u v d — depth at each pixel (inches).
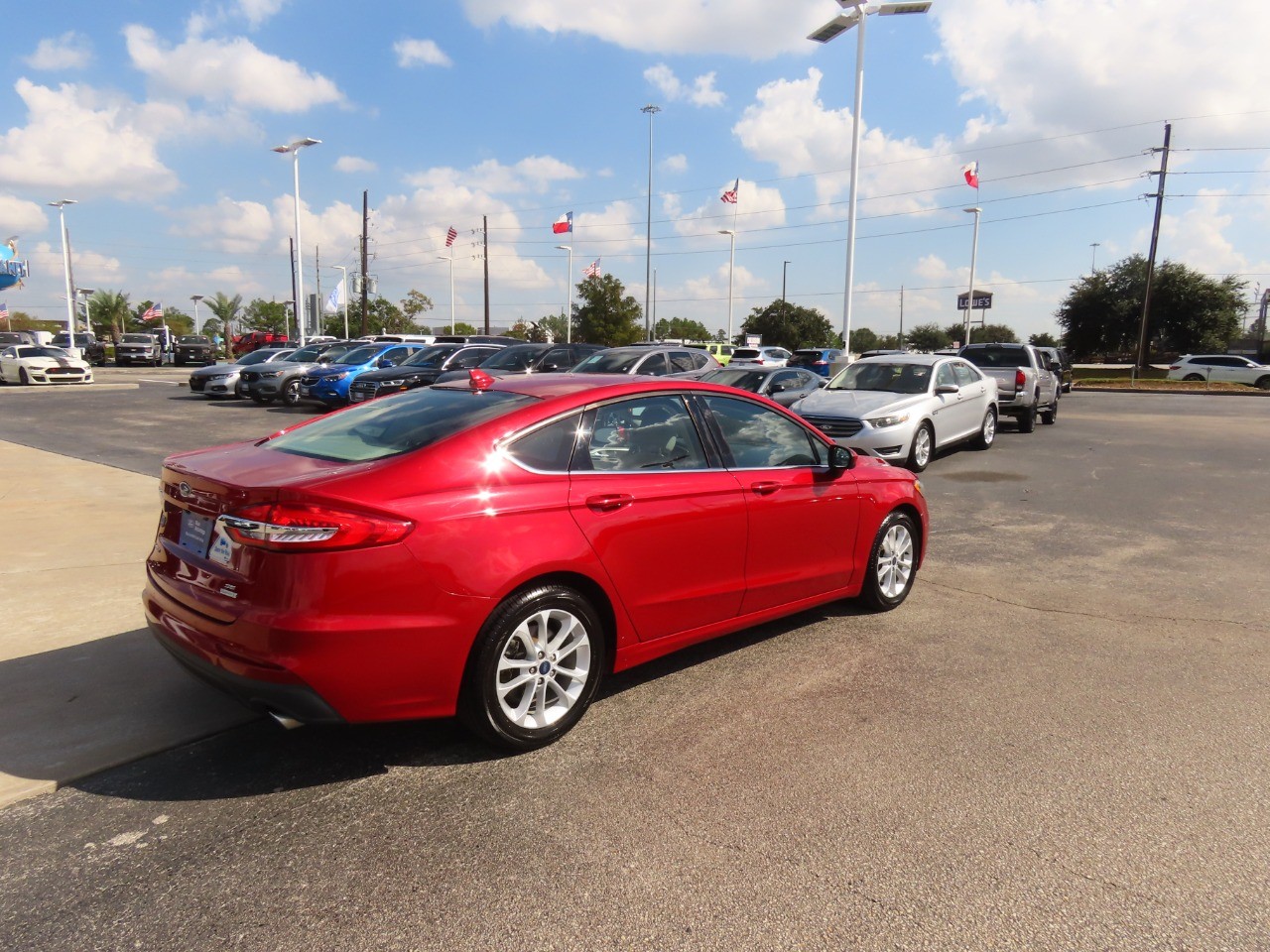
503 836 114.2
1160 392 1309.1
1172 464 476.1
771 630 198.8
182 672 164.2
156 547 142.2
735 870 107.0
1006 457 503.5
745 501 166.4
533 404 143.0
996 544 286.5
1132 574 249.8
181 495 133.3
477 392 155.5
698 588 160.2
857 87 863.7
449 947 93.0
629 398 155.0
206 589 124.7
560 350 665.6
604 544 141.6
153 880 103.9
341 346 965.8
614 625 147.6
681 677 170.1
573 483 140.3
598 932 95.5
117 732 140.7
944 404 462.6
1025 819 119.0
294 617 113.7
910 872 107.0
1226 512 343.6
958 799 124.2
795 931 95.9
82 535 267.9
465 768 132.9
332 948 92.5
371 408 163.6
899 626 202.4
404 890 102.7
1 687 156.1
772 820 118.3
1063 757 137.3
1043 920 98.0
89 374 1103.0
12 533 270.1
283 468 129.2
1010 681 168.7
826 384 500.7
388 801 122.8
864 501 197.6
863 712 154.0
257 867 106.9
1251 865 108.7
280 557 115.2
